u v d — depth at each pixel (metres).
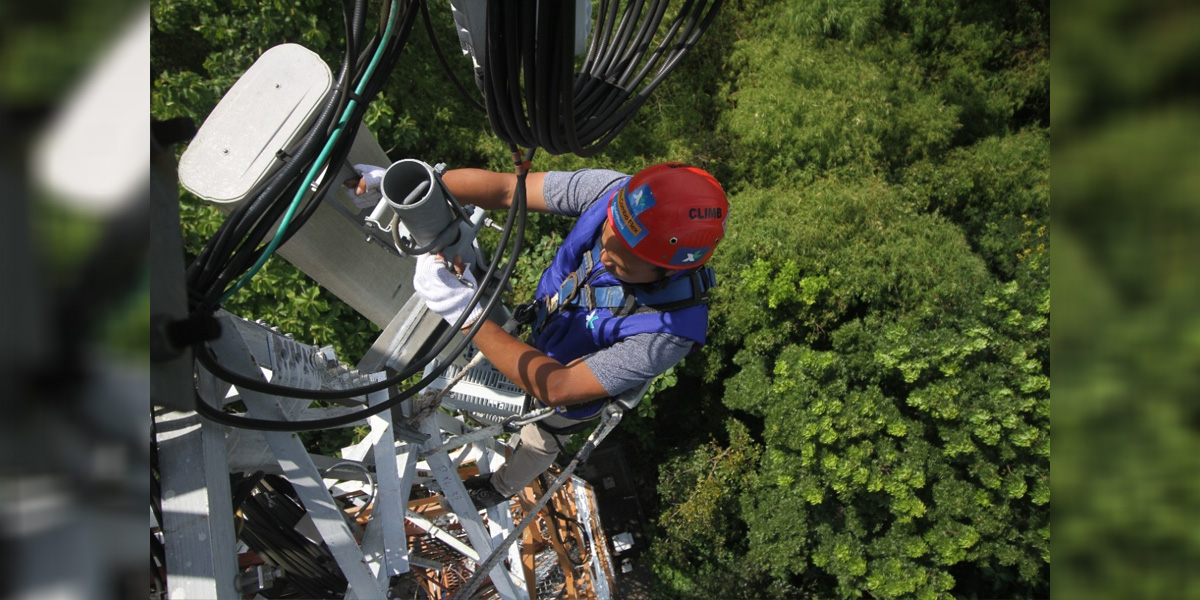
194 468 1.96
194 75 7.84
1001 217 11.58
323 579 3.58
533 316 2.76
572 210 2.68
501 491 3.50
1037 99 13.23
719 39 11.58
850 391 9.11
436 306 2.34
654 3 2.54
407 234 2.28
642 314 2.45
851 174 10.66
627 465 10.97
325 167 2.22
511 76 1.91
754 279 9.47
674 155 10.70
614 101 2.52
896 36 12.80
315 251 2.60
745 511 9.66
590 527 7.16
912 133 11.61
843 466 8.53
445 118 9.76
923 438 8.97
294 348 2.64
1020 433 8.36
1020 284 9.61
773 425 9.14
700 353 10.16
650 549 10.20
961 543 8.38
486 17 1.82
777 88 10.94
